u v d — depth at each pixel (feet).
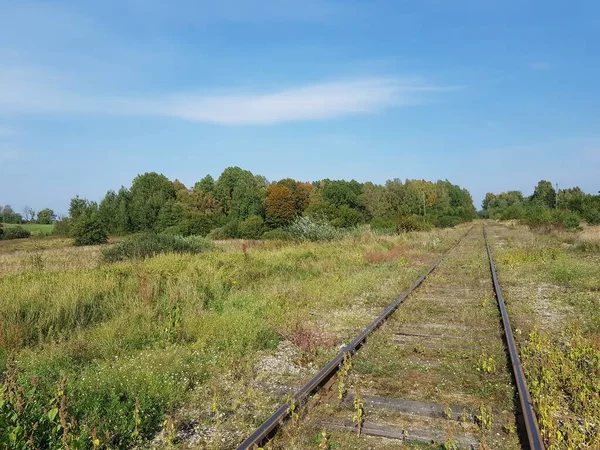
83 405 18.08
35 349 25.59
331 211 143.43
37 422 15.38
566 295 38.86
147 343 27.40
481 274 51.90
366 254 69.82
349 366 20.67
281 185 295.48
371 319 31.68
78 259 71.31
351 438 15.14
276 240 104.47
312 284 44.75
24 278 42.57
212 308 35.45
